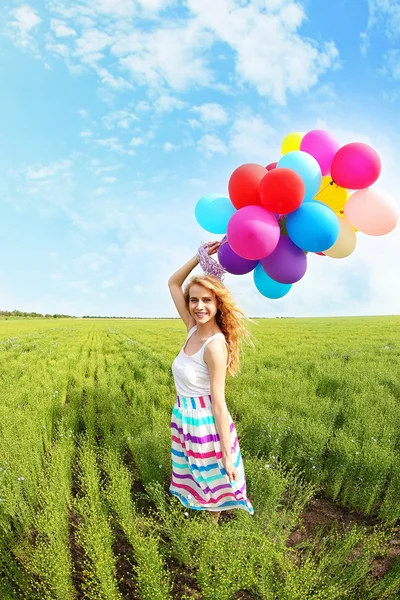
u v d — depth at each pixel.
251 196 3.92
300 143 4.71
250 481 3.87
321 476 4.26
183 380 3.26
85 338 24.31
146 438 4.67
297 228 3.85
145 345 18.17
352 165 3.94
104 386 7.96
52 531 3.04
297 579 2.55
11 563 2.91
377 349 14.41
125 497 3.49
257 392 7.11
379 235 4.25
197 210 4.54
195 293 3.18
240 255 3.83
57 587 2.54
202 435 3.19
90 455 4.39
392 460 4.13
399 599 2.68
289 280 4.13
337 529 3.65
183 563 3.13
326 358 12.05
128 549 3.32
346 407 6.39
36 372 10.23
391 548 3.35
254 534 2.94
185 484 3.39
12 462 3.88
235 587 2.57
